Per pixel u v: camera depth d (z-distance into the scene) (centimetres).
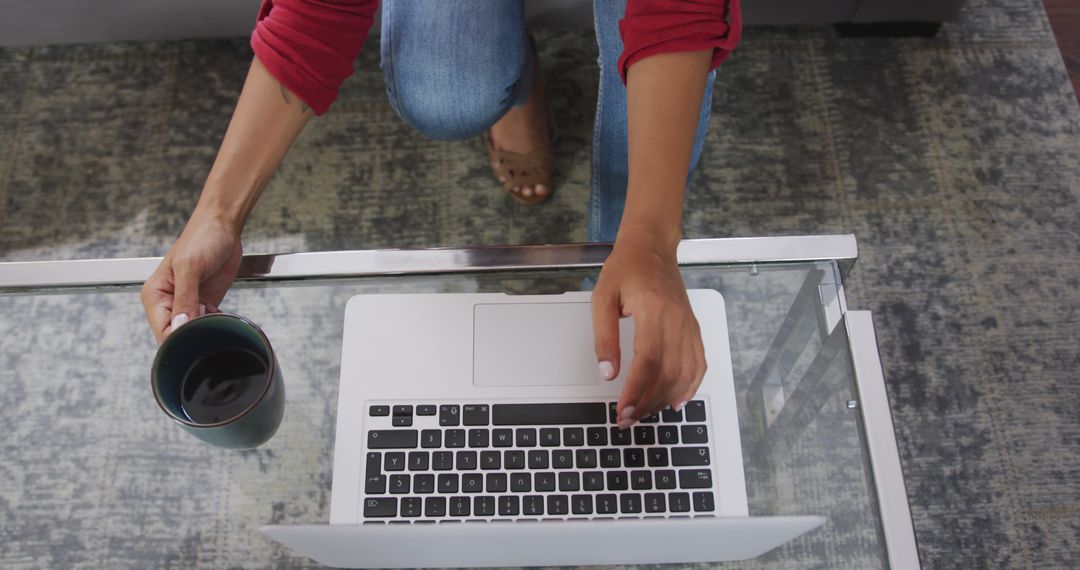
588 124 148
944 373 131
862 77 150
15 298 91
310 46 80
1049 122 147
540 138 135
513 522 64
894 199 141
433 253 86
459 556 76
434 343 84
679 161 75
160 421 87
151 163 146
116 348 90
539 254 86
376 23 148
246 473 83
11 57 154
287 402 83
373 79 150
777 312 86
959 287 136
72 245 141
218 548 83
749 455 80
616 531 64
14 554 84
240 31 148
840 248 86
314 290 87
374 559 77
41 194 144
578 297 85
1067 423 128
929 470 125
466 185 143
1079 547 121
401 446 80
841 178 143
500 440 80
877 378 79
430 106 108
